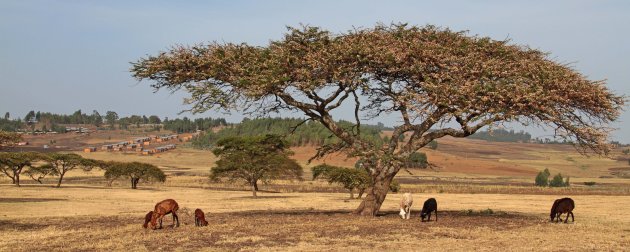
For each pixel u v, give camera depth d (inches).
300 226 933.2
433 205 1042.7
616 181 5477.4
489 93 955.3
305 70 987.3
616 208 1604.3
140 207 1600.6
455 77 1000.2
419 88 1056.2
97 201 1862.7
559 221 1086.4
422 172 5954.7
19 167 2827.3
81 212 1412.4
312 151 5989.2
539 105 961.5
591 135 1004.6
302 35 1047.0
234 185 3184.1
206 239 791.1
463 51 1039.0
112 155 7731.3
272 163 2262.6
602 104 1002.7
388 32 1087.0
